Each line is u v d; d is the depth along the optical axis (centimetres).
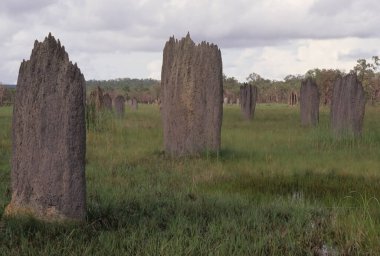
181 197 882
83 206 677
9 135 1953
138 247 587
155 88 11669
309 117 2581
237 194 940
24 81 665
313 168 1228
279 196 938
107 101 2802
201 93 1422
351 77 1781
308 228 692
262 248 604
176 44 1443
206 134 1428
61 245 587
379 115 3606
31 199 666
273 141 1786
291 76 12156
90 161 1320
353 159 1373
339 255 606
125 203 793
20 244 589
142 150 1524
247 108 3161
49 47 664
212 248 585
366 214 757
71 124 661
